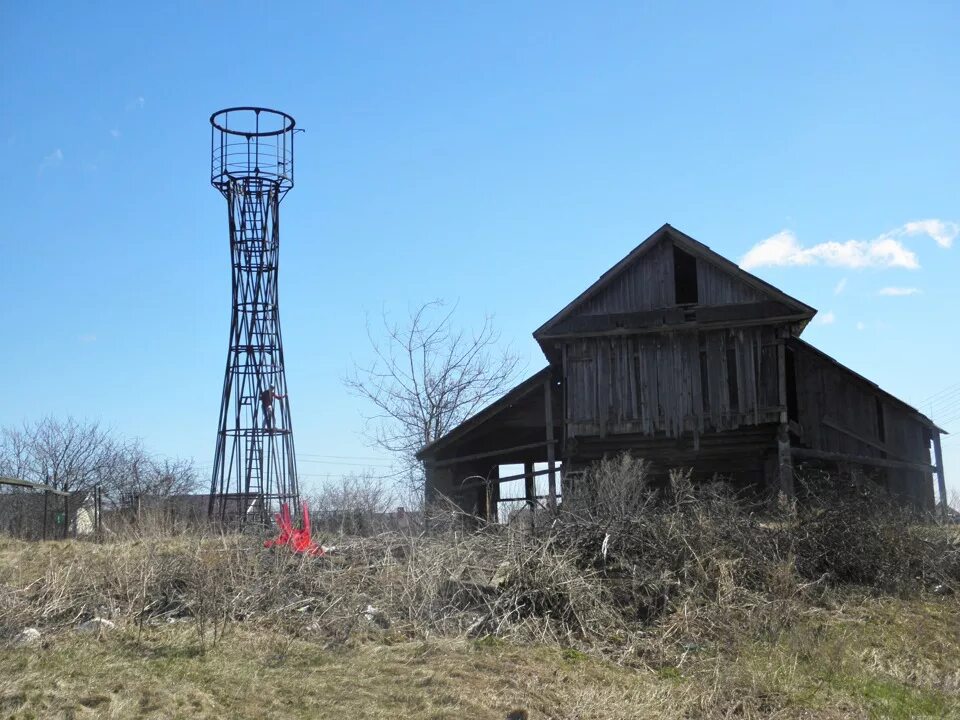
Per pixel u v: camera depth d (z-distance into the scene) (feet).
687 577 44.62
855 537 50.70
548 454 81.25
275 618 37.11
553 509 52.11
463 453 89.40
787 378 85.87
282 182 83.56
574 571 42.75
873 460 80.94
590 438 80.89
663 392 79.20
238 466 79.51
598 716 29.37
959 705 33.65
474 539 45.39
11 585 37.60
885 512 55.26
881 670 37.70
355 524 55.36
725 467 85.66
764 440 80.59
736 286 78.64
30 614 35.53
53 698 26.08
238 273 82.23
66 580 38.68
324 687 29.12
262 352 81.25
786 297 76.69
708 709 31.71
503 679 31.48
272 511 74.84
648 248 80.18
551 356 85.56
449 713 27.68
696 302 85.15
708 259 79.05
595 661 36.19
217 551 45.34
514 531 46.03
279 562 41.50
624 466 54.75
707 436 80.02
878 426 83.46
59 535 77.56
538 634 38.68
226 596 37.88
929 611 46.52
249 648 32.73
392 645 35.14
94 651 30.99
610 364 80.43
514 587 41.16
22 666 28.81
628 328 79.20
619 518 47.73
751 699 33.04
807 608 45.60
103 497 109.19
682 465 85.61
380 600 39.58
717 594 43.55
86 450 132.05
